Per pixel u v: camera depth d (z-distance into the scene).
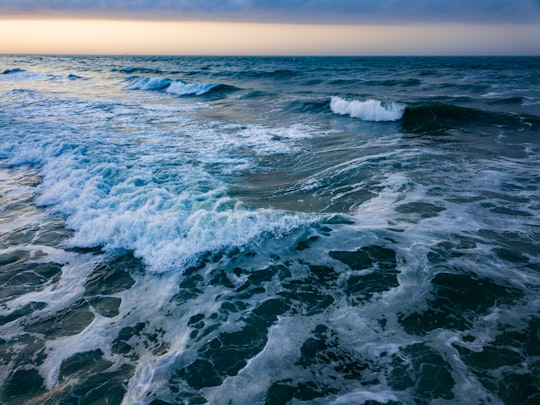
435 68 44.38
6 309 3.87
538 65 50.28
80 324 3.65
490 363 3.02
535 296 3.84
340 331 3.45
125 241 5.07
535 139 10.69
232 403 2.73
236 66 56.22
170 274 4.44
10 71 39.97
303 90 23.67
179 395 2.81
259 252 4.79
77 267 4.63
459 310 3.68
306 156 9.20
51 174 7.62
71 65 61.50
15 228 5.62
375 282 4.15
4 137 10.27
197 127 12.66
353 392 2.80
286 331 3.47
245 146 10.16
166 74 36.88
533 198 6.32
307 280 4.24
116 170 7.41
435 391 2.78
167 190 6.50
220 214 5.41
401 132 12.05
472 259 4.51
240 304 3.88
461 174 7.58
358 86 25.47
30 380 2.98
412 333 3.39
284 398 2.76
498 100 17.81
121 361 3.17
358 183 7.21
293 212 5.71
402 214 5.77
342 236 5.09
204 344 3.34
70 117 13.84
